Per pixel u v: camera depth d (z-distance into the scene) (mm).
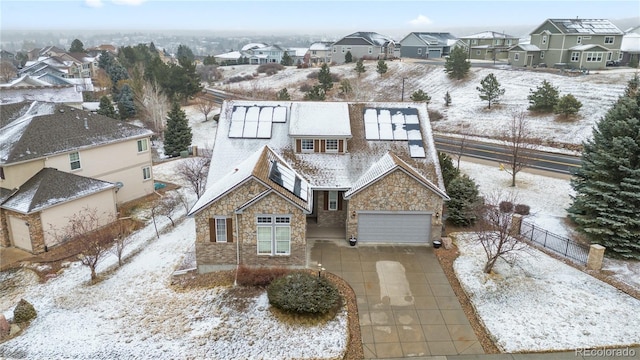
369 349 16234
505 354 15734
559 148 42406
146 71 73250
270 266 21516
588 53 65062
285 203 20656
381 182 22875
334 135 25484
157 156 49531
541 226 25141
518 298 18656
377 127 27266
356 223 23578
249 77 93188
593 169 23047
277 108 28953
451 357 15766
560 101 46844
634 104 22281
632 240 21328
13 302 20609
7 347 16812
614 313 17469
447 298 19109
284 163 25219
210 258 21484
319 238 24516
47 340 17094
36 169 27812
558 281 19734
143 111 65188
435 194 22953
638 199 21031
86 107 62281
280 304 17859
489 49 88188
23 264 24438
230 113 28656
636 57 66875
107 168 32219
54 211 26250
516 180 33844
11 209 25422
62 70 88562
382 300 19000
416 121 27625
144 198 34688
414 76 76000
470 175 35594
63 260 24516
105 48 142875
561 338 16297
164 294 19953
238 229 21031
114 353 16172
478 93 61875
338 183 24641
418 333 17000
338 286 19953
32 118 30000
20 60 140375
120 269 22703
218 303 18969
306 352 16109
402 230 23719
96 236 26219
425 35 102375
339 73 84188
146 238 26500
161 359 15828
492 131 49656
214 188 22859
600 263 20484
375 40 101062
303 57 129750
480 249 22953
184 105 71500
